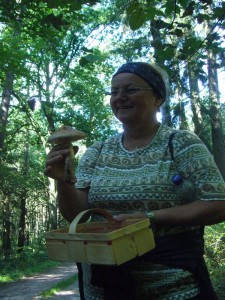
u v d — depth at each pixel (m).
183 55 4.52
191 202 2.00
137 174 2.09
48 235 1.77
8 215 21.11
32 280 15.12
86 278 2.16
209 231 9.74
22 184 20.53
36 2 7.01
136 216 1.90
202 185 1.95
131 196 2.05
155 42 4.47
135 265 1.95
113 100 2.21
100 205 2.14
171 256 1.94
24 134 26.81
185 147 2.06
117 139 2.31
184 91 9.80
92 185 2.19
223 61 5.26
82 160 2.36
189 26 4.49
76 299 11.20
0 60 12.13
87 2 4.46
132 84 2.14
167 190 2.02
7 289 13.32
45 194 25.45
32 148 35.72
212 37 4.50
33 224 28.36
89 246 1.66
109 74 25.33
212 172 1.98
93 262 1.65
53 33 8.69
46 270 17.88
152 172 2.06
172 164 2.07
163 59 4.42
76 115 26.16
